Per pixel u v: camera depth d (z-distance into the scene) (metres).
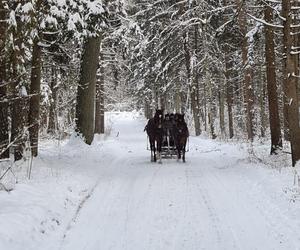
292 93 14.37
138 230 8.38
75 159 17.62
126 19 26.27
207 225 8.61
